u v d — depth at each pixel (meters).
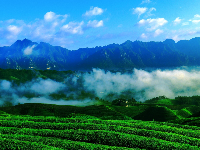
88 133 53.53
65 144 45.66
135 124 69.19
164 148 45.56
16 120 72.62
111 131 55.81
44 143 46.53
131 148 45.16
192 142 50.00
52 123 65.31
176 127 71.31
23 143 43.59
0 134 50.22
